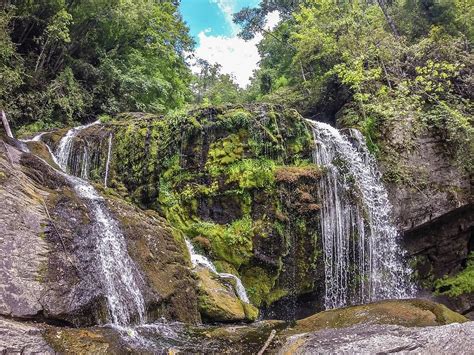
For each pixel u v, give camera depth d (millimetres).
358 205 11172
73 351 4230
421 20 18141
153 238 7348
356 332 5367
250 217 9719
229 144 10188
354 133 12469
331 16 19484
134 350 4715
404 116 12859
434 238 12352
